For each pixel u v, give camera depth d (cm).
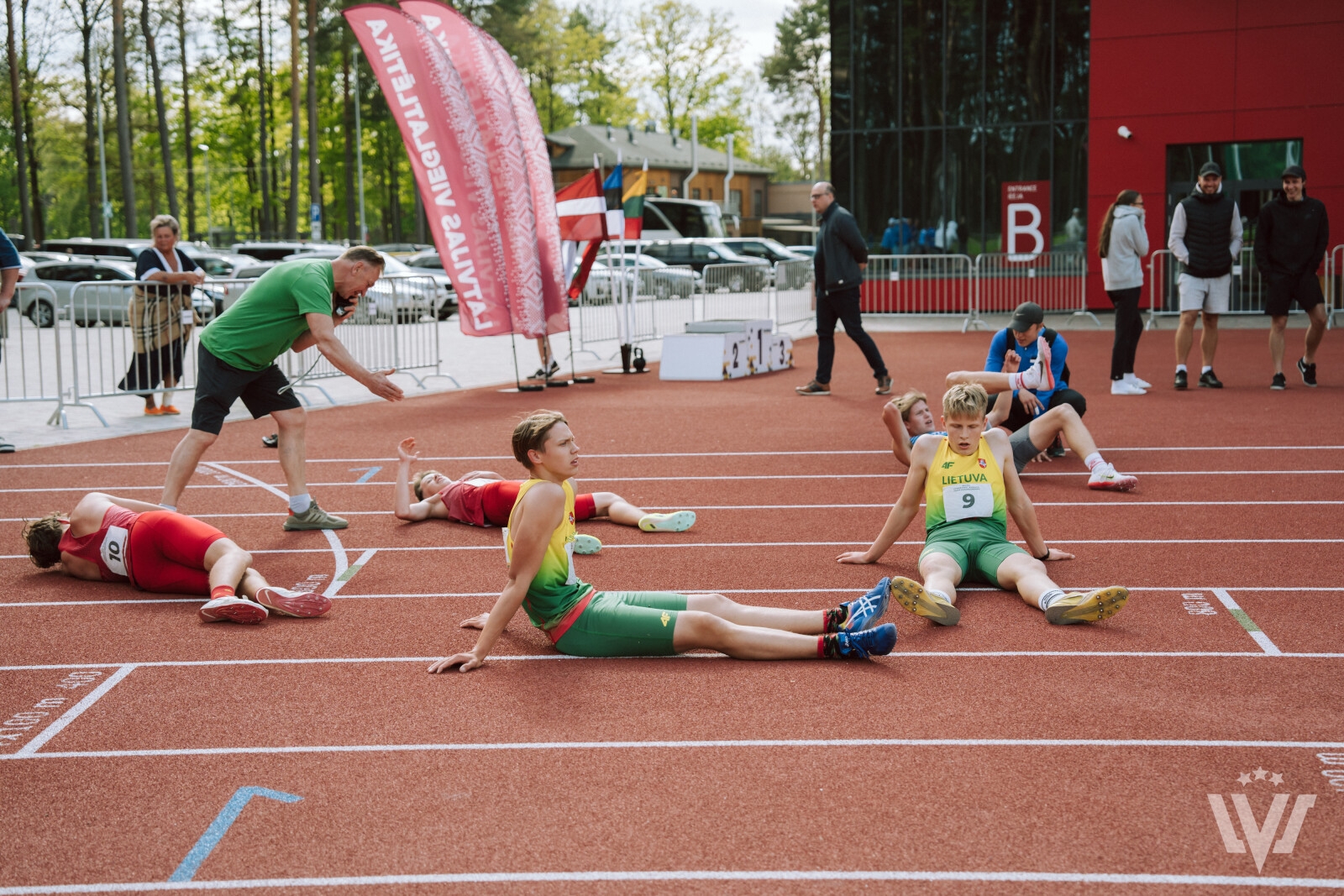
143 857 351
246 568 596
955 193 2478
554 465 501
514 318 1421
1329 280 1977
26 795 392
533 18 6406
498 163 1384
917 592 529
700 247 4009
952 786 386
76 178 7362
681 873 335
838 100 2530
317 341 706
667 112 8219
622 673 496
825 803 376
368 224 8156
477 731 437
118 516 634
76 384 1196
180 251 1273
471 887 331
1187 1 2161
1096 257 2295
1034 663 499
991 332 2189
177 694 480
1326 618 550
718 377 1530
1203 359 1423
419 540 731
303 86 6588
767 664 504
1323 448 946
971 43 2431
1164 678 480
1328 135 2102
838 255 1316
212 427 720
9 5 5497
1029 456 879
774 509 797
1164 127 2203
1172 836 352
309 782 398
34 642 546
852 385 1445
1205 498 797
